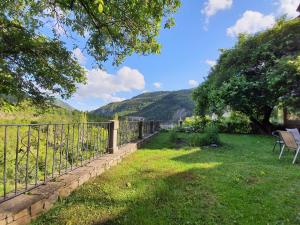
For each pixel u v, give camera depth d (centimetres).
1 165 441
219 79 1736
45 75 1027
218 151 857
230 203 359
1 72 884
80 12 697
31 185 353
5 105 875
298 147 647
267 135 1567
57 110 1085
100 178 474
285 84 1363
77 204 348
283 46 1539
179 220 307
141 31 661
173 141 1123
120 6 606
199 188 425
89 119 916
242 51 1661
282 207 345
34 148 506
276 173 523
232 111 1752
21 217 273
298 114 1452
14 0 779
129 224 294
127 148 732
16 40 919
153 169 559
